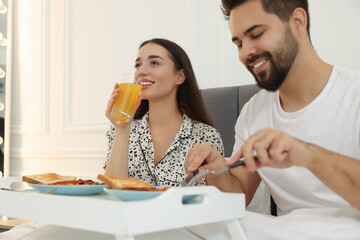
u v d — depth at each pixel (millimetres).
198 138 1535
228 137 1800
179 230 781
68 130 2662
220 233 778
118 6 2506
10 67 2918
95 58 2600
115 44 2508
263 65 934
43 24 2846
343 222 751
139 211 556
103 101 2541
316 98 960
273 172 1031
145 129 1544
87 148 2551
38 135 2850
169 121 1564
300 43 949
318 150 731
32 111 2896
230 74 2018
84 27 2668
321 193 956
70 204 624
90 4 2645
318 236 714
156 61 1528
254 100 1179
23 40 2977
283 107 1058
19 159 2934
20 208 730
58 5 2797
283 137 691
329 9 1737
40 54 2869
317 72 971
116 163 1386
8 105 2879
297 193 1003
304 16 934
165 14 2283
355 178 729
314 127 962
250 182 1137
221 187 1072
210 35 2090
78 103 2668
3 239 981
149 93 1508
